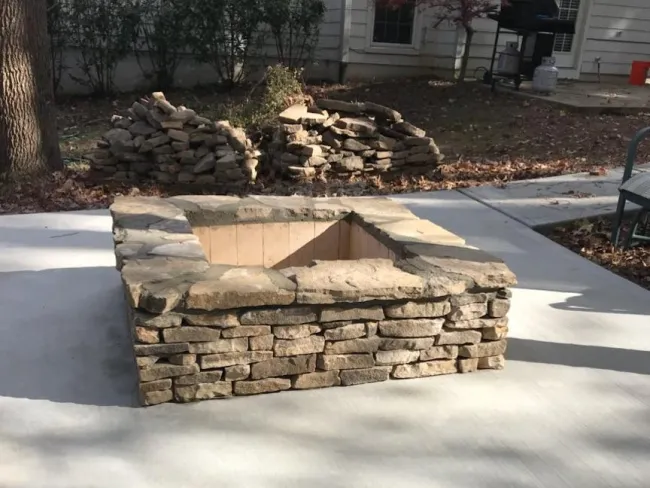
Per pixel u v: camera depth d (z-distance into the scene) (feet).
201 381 8.11
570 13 36.47
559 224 16.44
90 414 7.89
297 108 21.71
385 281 8.36
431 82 33.63
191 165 19.54
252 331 8.08
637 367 9.67
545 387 8.95
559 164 21.72
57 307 10.93
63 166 20.90
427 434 7.75
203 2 30.50
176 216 10.73
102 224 15.94
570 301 12.11
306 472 6.98
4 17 18.26
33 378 8.68
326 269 8.73
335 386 8.65
